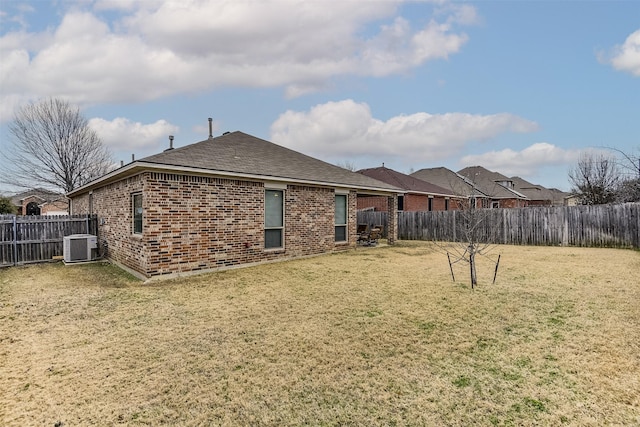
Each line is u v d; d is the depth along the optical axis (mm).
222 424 2885
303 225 12164
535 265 10242
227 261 9844
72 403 3195
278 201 11438
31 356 4172
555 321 5223
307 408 3096
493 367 3814
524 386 3416
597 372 3656
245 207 10297
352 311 5816
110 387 3461
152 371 3779
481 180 34688
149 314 5723
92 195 14016
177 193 8797
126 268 9906
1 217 11648
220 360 4031
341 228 14211
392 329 4977
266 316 5582
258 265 10359
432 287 7465
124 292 7148
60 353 4250
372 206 23766
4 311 5918
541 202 41438
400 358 4059
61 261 11805
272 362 3977
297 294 6949
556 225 15859
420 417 2951
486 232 17156
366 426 2842
